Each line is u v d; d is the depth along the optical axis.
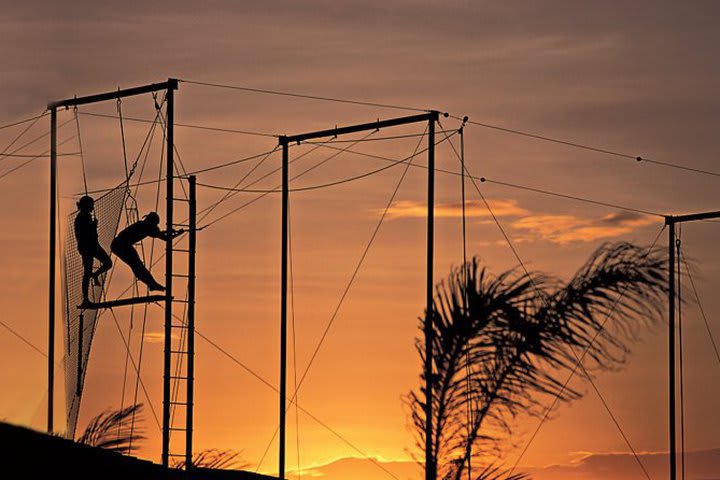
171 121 69.19
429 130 70.25
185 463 60.22
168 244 68.81
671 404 89.00
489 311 29.09
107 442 33.28
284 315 81.81
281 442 79.75
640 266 28.58
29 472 42.53
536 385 28.72
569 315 28.45
